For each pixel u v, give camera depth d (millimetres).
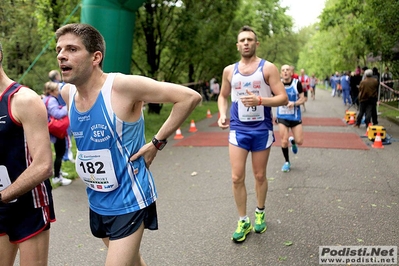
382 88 16984
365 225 4098
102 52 2133
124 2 8734
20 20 12391
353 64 26062
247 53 3682
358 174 6234
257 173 3895
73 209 5035
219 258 3506
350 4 16031
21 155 2119
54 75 6383
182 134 11516
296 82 6375
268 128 3789
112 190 2189
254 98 3479
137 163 2213
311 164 7016
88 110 2107
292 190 5438
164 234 4098
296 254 3506
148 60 14484
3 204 2146
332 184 5684
